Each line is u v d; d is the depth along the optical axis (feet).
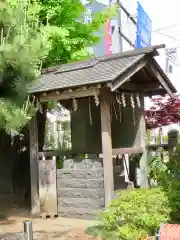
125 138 28.58
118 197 17.80
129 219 15.28
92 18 37.73
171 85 27.63
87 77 22.75
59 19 35.19
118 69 22.12
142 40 41.83
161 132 42.83
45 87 23.67
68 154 28.45
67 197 25.52
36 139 27.17
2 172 34.14
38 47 16.17
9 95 17.56
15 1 17.75
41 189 26.21
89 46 41.04
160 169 27.35
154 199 16.03
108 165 23.03
